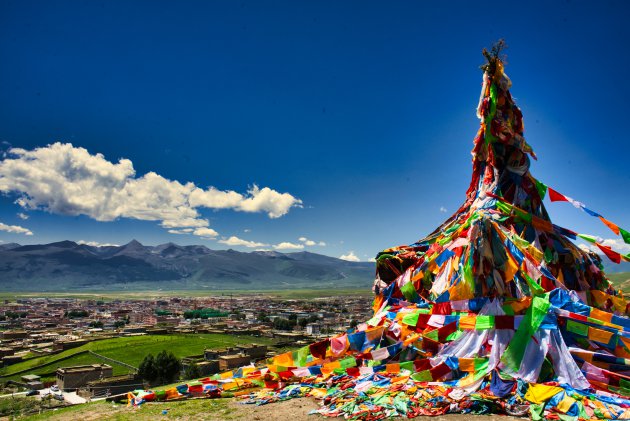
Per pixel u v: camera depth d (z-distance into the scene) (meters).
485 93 20.95
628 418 12.35
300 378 18.08
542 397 13.52
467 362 15.62
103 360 126.75
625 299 18.42
